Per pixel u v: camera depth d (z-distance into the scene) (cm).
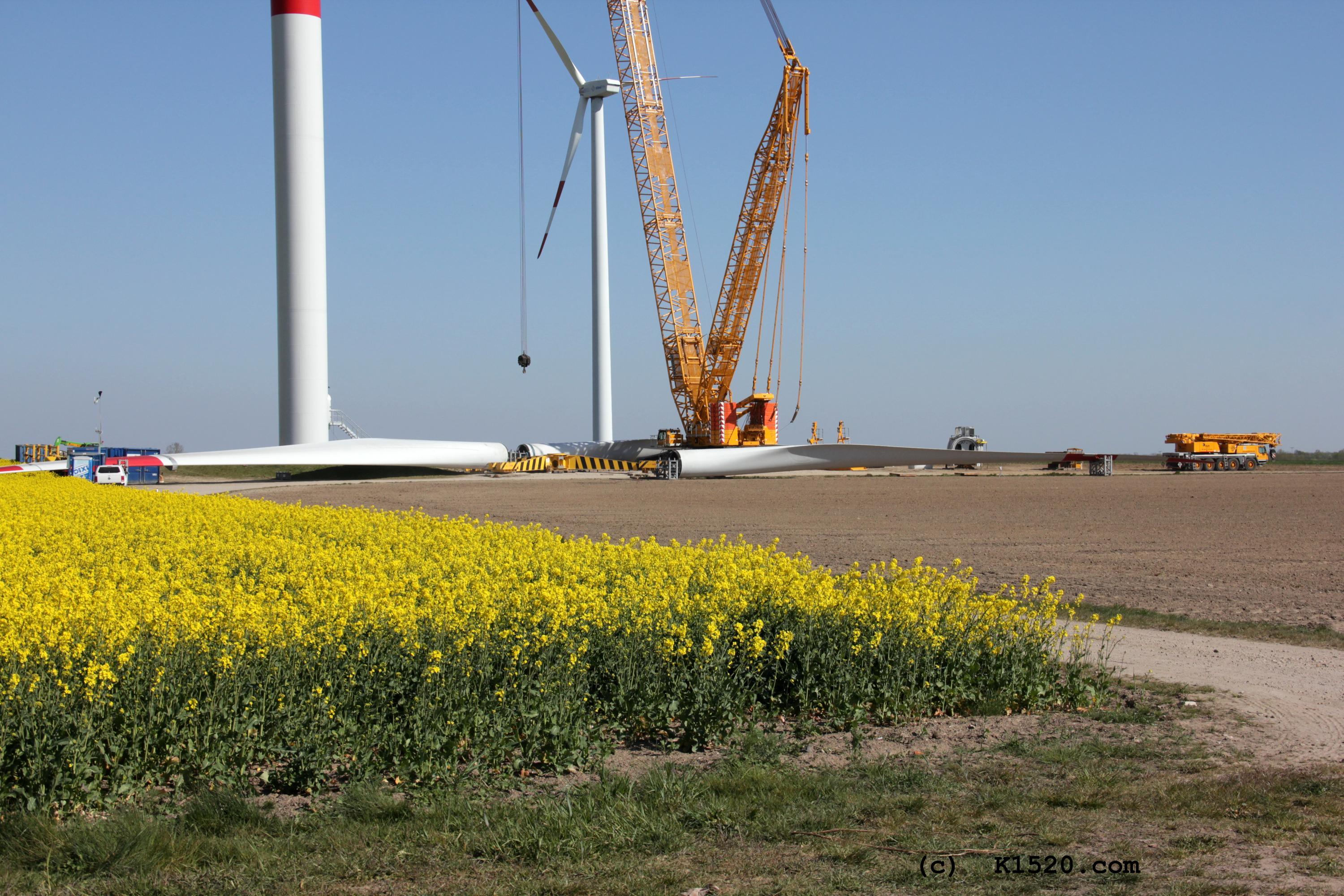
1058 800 850
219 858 750
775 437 10356
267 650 981
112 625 995
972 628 1259
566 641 1077
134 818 793
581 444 11788
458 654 1009
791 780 909
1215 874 690
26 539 2044
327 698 943
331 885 702
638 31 10038
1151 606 2034
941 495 6216
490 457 10325
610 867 726
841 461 9906
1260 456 11525
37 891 691
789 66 9275
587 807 833
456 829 802
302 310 8812
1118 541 3381
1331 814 812
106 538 2069
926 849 748
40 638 937
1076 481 8175
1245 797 851
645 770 981
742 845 765
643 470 9750
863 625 1208
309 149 8681
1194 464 10981
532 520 4375
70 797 833
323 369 9000
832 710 1132
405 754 938
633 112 10044
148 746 880
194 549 1939
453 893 686
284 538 2253
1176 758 988
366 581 1330
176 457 8538
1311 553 2992
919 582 1402
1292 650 1595
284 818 838
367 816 830
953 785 905
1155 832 775
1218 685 1327
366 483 8194
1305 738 1061
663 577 1448
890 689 1166
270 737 930
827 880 696
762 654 1177
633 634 1148
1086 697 1214
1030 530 3819
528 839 768
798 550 3133
